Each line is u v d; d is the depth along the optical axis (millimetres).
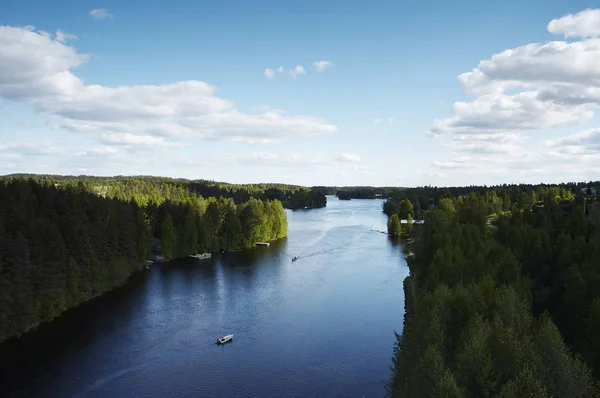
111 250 107938
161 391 55250
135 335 73125
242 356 64938
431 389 36531
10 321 72188
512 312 44094
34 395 54219
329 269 121000
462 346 42000
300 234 192250
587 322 46812
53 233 84750
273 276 113562
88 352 66438
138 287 103438
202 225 146625
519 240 85812
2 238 73688
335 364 61938
